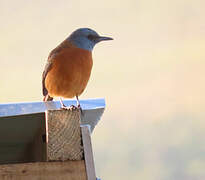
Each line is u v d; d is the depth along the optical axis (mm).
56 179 7930
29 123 8898
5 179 7781
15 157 11086
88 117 9023
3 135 9617
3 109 8086
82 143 8141
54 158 8031
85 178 7969
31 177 7859
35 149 9867
